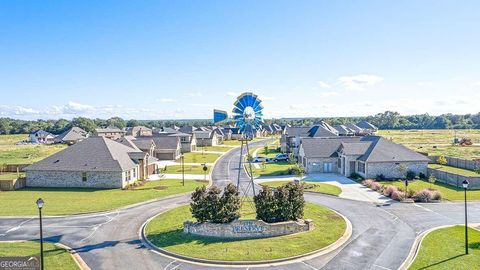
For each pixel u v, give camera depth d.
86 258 26.70
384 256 26.61
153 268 24.95
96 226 34.62
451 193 47.47
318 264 25.36
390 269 24.42
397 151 60.50
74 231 33.12
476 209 39.66
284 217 32.50
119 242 30.14
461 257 25.84
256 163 82.25
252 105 40.53
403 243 29.27
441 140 133.00
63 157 56.38
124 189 52.53
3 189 52.56
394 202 43.28
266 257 26.30
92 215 38.59
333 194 47.66
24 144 144.38
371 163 57.91
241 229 30.94
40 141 164.12
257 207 32.72
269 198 32.56
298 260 26.08
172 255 27.11
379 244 29.09
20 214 38.81
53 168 54.50
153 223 34.81
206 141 133.38
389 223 34.75
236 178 62.41
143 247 28.95
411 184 53.78
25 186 54.81
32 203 43.78
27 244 29.53
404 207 40.84
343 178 60.50
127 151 63.00
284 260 26.02
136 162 61.06
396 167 58.50
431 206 41.19
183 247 28.44
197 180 60.53
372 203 42.84
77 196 47.84
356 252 27.47
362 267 24.77
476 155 86.00
